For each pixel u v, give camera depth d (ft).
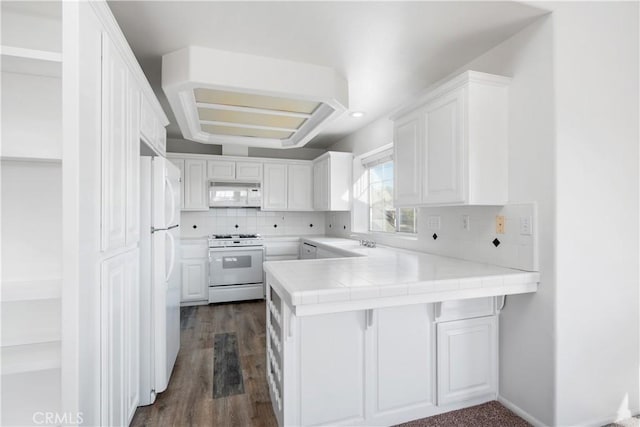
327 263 6.95
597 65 5.83
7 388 4.24
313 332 5.52
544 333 5.69
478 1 5.27
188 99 8.03
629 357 6.08
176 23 5.92
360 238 13.20
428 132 6.99
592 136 5.76
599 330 5.82
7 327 4.27
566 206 5.55
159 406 6.48
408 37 6.43
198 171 14.62
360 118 11.75
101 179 4.15
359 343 5.84
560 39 5.54
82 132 3.62
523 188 6.02
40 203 4.50
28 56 3.74
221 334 10.41
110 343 4.50
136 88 5.69
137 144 5.76
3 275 4.37
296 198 15.98
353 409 5.79
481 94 6.12
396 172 8.13
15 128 4.41
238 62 7.00
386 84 8.74
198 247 14.12
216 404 6.57
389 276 5.51
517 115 6.15
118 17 5.70
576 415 5.65
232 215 16.16
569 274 5.58
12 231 4.41
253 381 7.47
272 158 15.61
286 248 15.64
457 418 6.14
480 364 6.52
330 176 13.58
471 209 7.34
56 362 3.71
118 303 4.90
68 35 3.46
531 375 5.95
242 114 9.59
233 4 5.37
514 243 6.21
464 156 6.07
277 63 7.29
